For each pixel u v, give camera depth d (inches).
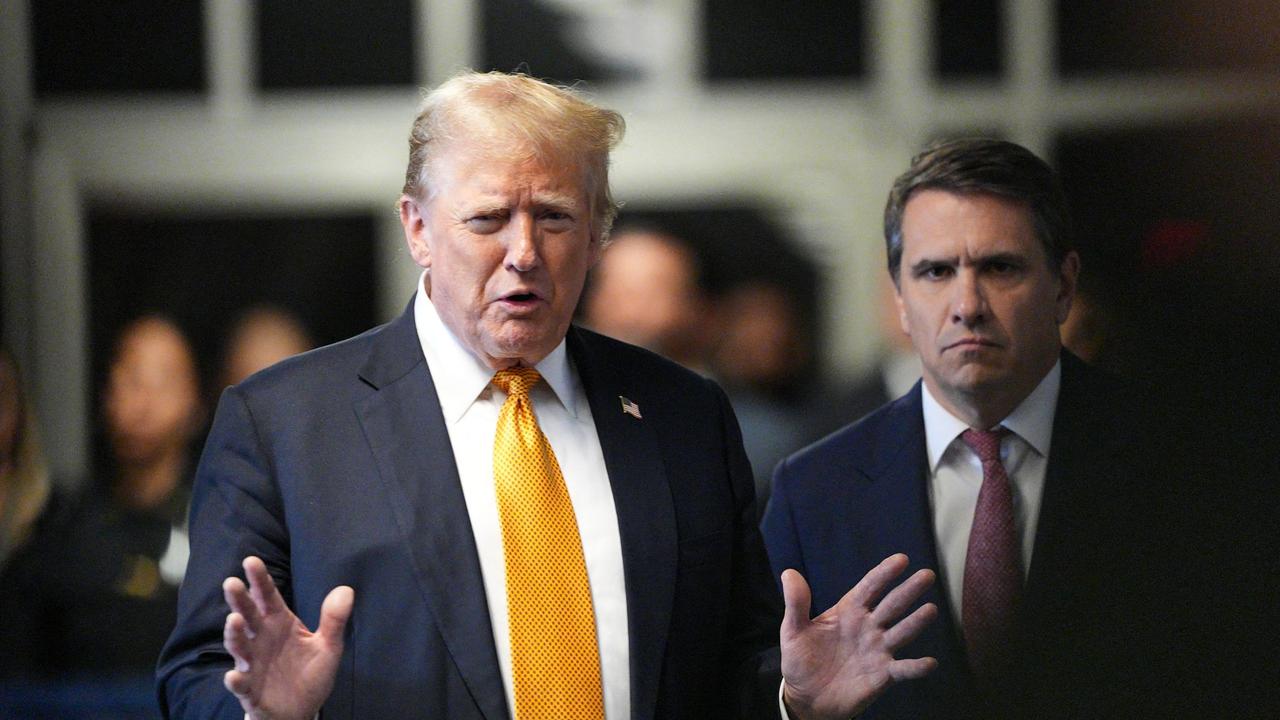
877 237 355.3
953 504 169.3
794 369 340.2
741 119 363.3
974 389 162.7
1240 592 94.5
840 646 145.9
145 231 368.5
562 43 367.9
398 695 144.3
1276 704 94.5
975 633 160.1
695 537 157.4
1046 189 162.6
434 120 152.2
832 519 173.6
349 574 147.3
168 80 372.8
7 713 246.5
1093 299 211.8
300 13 370.6
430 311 160.7
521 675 146.7
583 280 152.4
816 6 361.4
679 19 364.5
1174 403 94.4
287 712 132.4
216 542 150.7
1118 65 339.3
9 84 369.1
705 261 352.8
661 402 164.6
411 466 151.3
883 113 360.8
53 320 360.2
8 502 283.7
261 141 369.7
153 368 346.0
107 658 272.2
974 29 356.5
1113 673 101.9
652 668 150.1
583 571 151.4
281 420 154.0
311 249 368.8
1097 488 154.9
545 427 157.9
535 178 146.7
